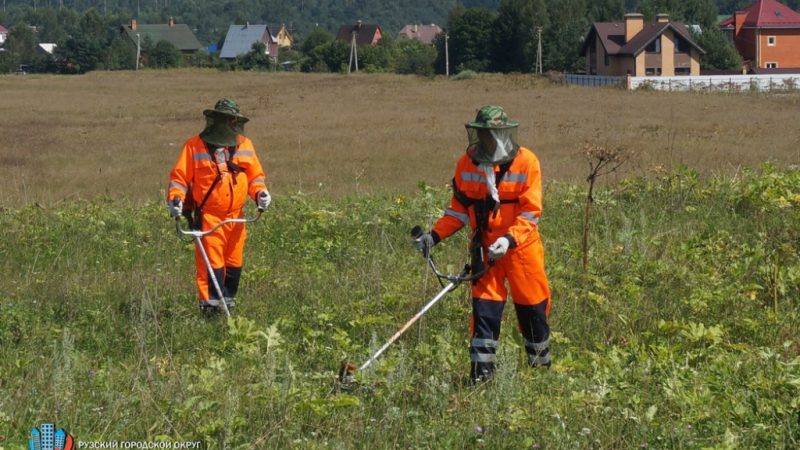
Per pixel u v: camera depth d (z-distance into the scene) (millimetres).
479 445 5281
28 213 13547
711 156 20672
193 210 8492
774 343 7352
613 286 8992
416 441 5316
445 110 38188
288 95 50062
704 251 9969
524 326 6668
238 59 112938
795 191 12695
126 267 10664
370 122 32375
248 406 5812
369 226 12305
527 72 90562
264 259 10898
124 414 5605
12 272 10383
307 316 8242
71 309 8516
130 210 14023
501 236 6438
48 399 5742
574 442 5301
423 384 6227
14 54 128500
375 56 107688
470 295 8555
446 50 90062
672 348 6840
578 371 6629
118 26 151125
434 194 14367
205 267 8422
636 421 5547
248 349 6977
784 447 5273
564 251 10406
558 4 92875
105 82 65500
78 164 22141
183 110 40125
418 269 9891
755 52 85188
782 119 32375
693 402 5746
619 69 76062
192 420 5539
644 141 24500
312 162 21641
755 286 8359
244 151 8531
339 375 6234
